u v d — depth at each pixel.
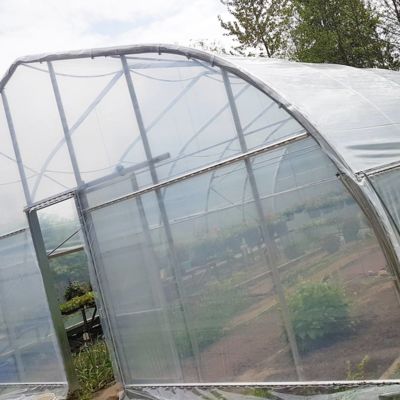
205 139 4.21
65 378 5.60
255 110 3.87
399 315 3.40
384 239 3.27
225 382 4.38
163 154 4.54
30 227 5.74
